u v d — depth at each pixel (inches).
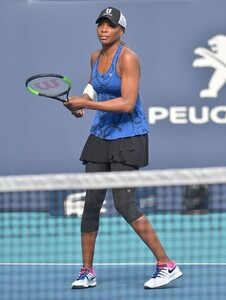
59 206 1301.7
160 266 868.0
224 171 735.7
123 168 858.1
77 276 928.9
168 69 1344.7
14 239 1166.3
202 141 1346.0
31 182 732.0
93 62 881.5
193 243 1116.5
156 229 1205.7
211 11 1338.6
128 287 871.1
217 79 1341.0
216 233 1178.0
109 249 1114.1
